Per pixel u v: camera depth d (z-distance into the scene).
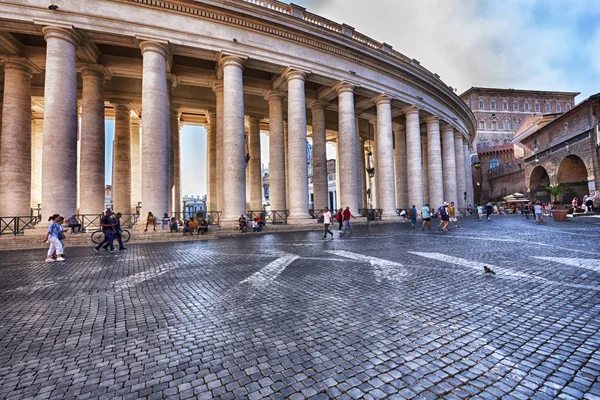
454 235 13.76
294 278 6.11
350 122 21.98
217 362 2.89
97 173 18.14
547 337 3.26
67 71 14.36
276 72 20.66
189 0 16.38
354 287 5.36
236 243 12.54
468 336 3.33
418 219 25.67
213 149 25.67
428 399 2.29
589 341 3.15
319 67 20.89
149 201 15.16
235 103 17.70
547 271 6.19
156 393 2.43
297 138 19.80
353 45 21.84
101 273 6.96
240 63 18.19
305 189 19.98
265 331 3.58
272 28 18.98
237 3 17.34
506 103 64.00
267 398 2.34
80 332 3.65
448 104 31.72
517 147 51.53
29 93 17.80
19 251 11.24
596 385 2.40
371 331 3.51
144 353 3.10
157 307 4.50
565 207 31.39
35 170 23.61
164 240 13.95
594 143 28.20
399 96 25.28
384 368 2.73
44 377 2.69
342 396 2.34
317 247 10.75
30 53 17.23
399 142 32.97
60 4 14.29
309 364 2.82
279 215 22.53
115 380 2.62
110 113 25.52
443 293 4.89
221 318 4.03
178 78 20.80
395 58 24.17
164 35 16.12
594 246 9.27
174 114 24.72
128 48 18.30
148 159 15.34
